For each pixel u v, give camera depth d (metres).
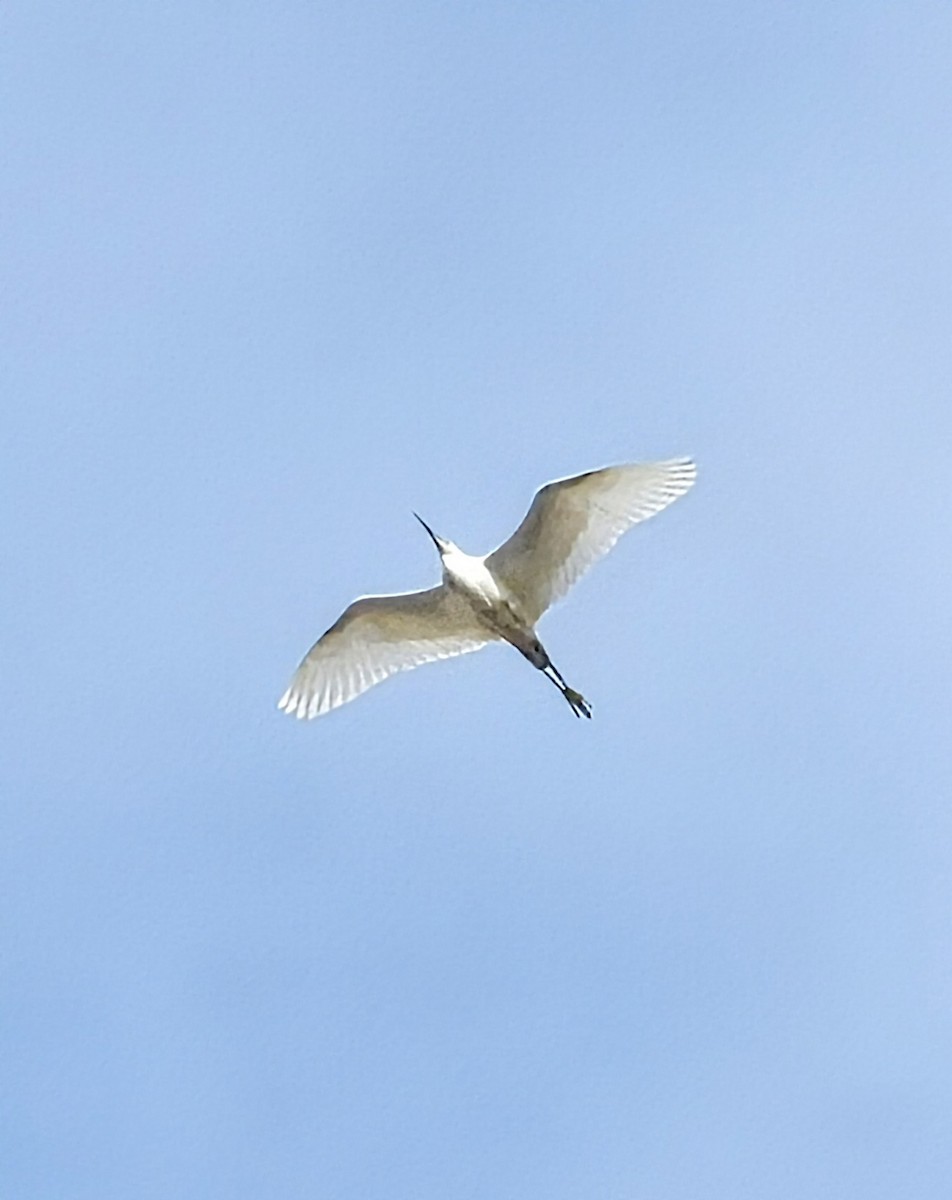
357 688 28.16
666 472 27.20
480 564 27.59
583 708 27.83
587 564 27.47
